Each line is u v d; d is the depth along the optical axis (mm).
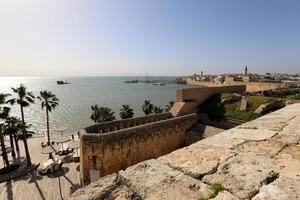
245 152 4117
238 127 6113
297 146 4344
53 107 46031
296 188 2811
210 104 35688
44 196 25391
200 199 2770
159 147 26234
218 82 111812
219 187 2959
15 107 109312
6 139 52344
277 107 29406
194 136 28672
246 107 30828
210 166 3570
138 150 24125
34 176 30438
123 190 3154
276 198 2635
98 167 21938
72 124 71875
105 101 122125
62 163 33531
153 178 3309
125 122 27812
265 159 3764
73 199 3041
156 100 123312
